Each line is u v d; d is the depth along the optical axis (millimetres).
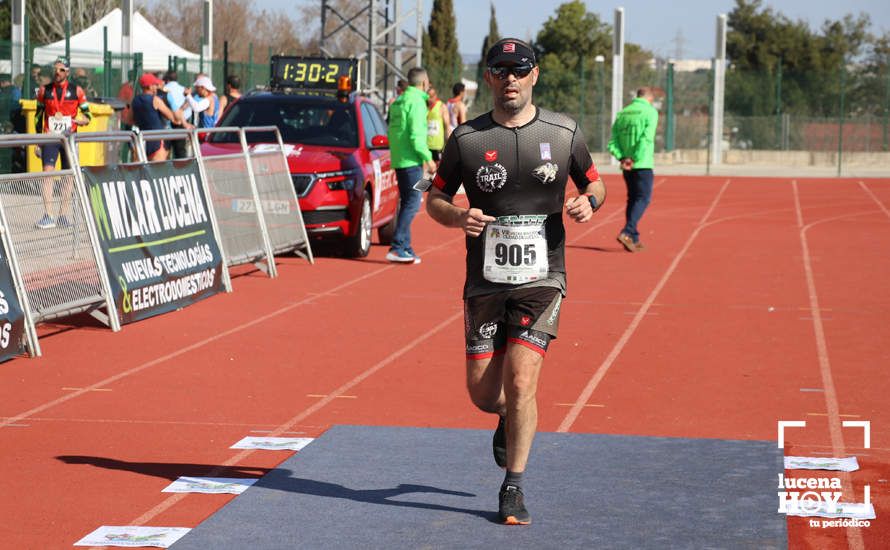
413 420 7602
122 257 10953
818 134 46344
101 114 19734
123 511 5789
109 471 6477
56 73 16766
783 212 25016
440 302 12398
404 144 15031
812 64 67562
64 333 10500
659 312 11883
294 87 18281
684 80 49062
